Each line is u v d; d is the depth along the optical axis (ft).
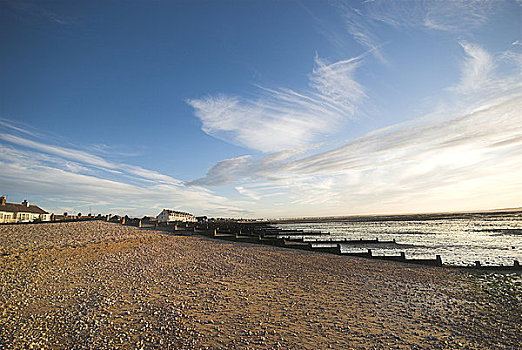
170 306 34.86
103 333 27.12
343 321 31.53
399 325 30.76
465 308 36.91
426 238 178.81
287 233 186.60
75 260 58.70
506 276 57.57
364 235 207.72
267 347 25.16
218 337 26.91
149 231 136.77
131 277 48.93
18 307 32.81
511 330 29.91
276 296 40.50
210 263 64.44
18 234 90.27
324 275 55.93
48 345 24.70
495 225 328.90
